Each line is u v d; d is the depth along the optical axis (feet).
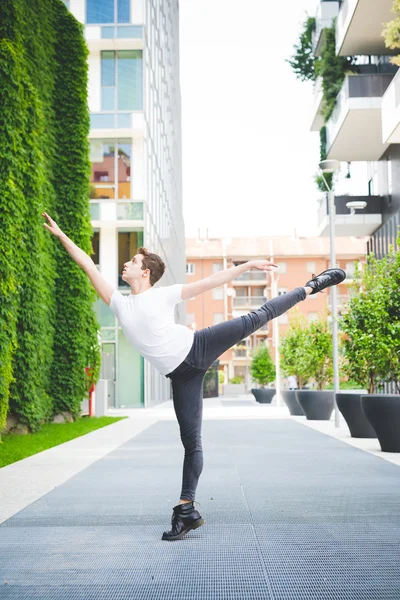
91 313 62.13
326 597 11.62
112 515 18.94
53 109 62.28
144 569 13.44
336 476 26.40
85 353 61.36
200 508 19.77
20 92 40.47
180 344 14.69
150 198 99.60
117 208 93.76
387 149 90.79
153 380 104.32
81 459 33.30
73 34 62.95
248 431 50.98
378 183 94.43
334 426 56.34
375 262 45.37
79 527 17.38
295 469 28.63
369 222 92.17
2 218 38.11
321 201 98.17
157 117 112.57
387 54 86.48
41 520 18.30
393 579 12.64
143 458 33.53
